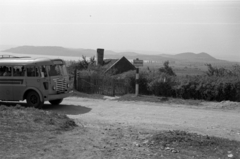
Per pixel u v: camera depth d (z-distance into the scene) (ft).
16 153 21.99
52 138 26.35
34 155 21.77
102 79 78.13
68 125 31.50
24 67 51.06
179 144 25.55
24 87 51.03
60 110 49.83
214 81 62.18
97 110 49.67
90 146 24.58
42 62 50.67
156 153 23.47
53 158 21.39
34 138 25.94
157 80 68.64
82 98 65.87
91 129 31.30
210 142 26.21
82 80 80.28
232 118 43.19
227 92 59.82
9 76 51.88
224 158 22.80
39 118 32.40
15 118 31.99
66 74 55.83
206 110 49.98
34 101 50.93
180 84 65.10
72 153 22.61
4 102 59.06
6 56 56.75
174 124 38.52
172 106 54.19
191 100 60.64
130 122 39.14
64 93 54.03
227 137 31.86
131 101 60.70
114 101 61.36
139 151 23.84
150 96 65.82
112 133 29.66
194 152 23.91
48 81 50.62
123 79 76.02
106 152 23.22
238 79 60.13
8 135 26.09
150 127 35.94
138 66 67.77
